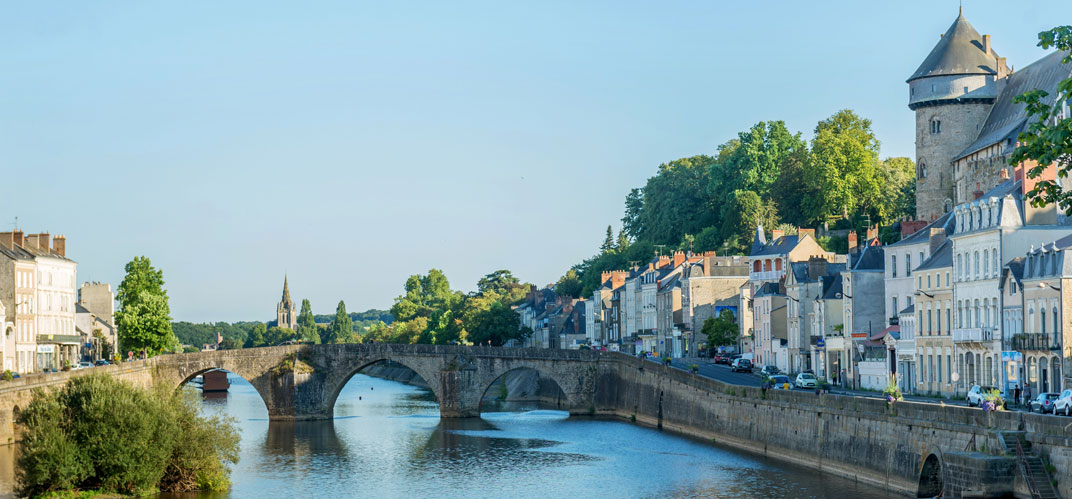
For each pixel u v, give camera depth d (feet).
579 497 282.56
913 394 357.41
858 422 270.87
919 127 538.06
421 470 331.98
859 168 627.87
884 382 375.86
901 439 249.55
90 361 581.12
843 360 413.59
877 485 258.98
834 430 283.38
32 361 481.87
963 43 528.63
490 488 299.99
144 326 561.43
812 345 443.73
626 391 473.26
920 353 359.46
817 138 640.58
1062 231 311.06
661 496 278.46
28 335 478.18
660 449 362.12
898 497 247.91
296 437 419.54
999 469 204.44
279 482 310.86
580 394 491.72
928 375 353.51
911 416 245.86
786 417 313.53
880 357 392.47
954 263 338.34
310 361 490.90
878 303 404.57
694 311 603.67
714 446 360.69
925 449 238.48
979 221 325.42
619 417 479.41
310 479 316.60
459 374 489.26
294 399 483.51
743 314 556.51
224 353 490.90
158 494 280.92
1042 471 200.23
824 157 631.15
